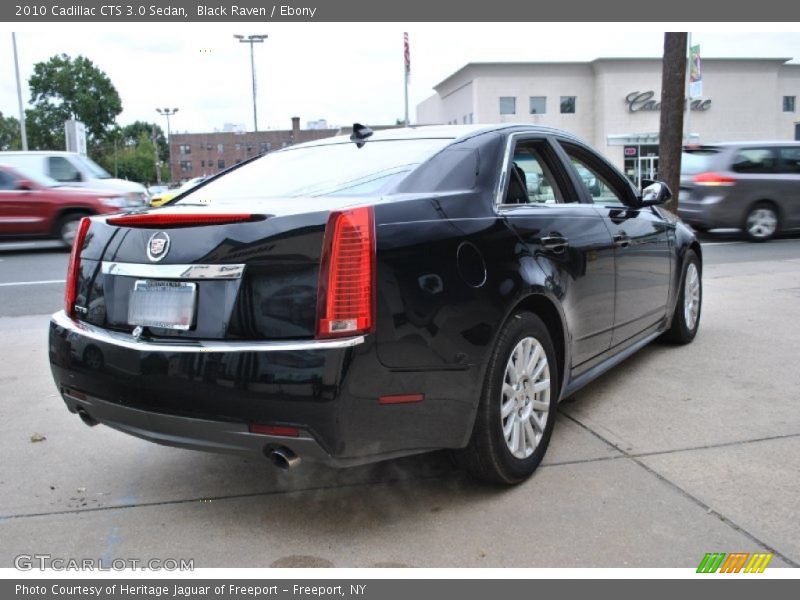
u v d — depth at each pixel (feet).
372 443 8.66
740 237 46.47
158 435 9.26
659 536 9.33
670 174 32.71
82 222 10.78
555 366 11.43
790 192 45.21
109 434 13.39
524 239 10.76
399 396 8.75
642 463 11.50
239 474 11.54
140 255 9.46
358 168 11.18
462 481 11.03
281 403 8.27
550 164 12.97
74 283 10.56
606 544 9.18
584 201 13.44
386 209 9.05
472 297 9.49
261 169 12.53
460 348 9.30
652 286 15.65
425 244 9.14
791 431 12.72
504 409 10.31
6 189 44.93
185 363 8.66
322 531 9.68
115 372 9.24
